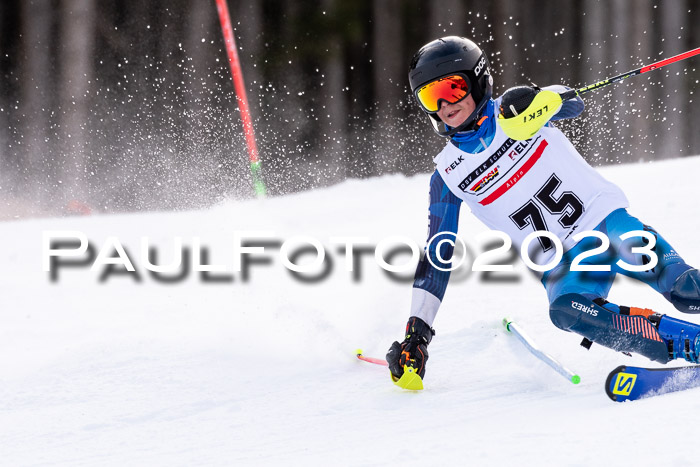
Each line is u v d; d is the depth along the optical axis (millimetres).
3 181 54969
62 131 59344
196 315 14492
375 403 9023
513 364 10219
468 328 11969
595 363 9836
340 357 11445
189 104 61125
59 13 61906
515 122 9102
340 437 7641
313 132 63094
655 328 8398
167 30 62438
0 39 61625
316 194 31797
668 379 7445
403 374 9336
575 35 70938
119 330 13781
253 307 14562
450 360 10688
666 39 70562
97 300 16766
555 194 9828
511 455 5812
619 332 8477
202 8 62688
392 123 66062
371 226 23031
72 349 12414
